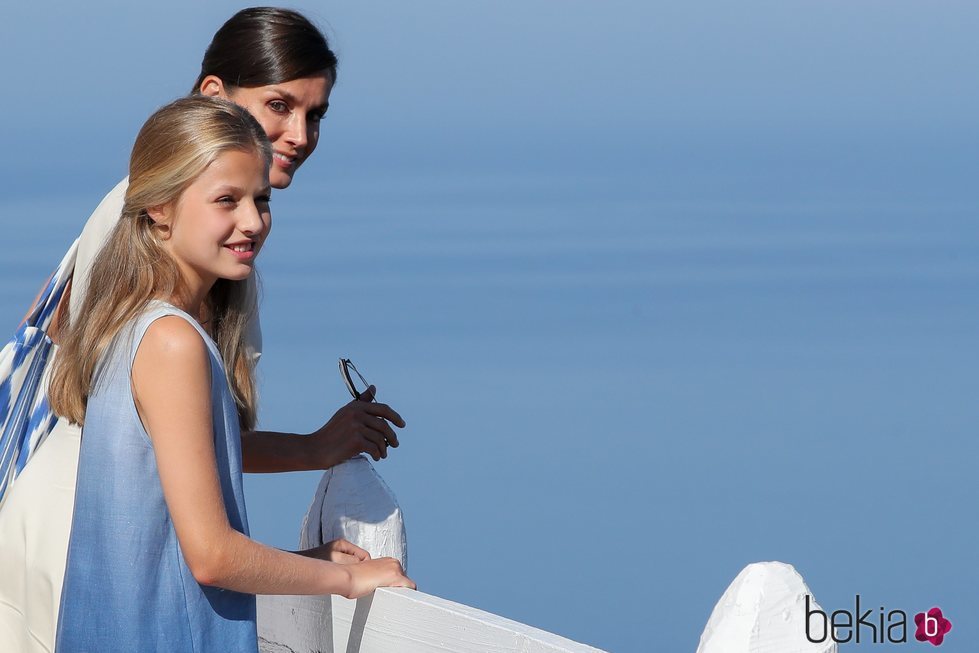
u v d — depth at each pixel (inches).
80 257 243.8
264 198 215.6
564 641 190.5
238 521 209.0
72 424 217.2
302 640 237.3
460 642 205.3
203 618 205.5
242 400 236.7
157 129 208.1
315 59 266.4
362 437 248.5
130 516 201.9
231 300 233.8
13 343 240.2
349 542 235.0
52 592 220.5
